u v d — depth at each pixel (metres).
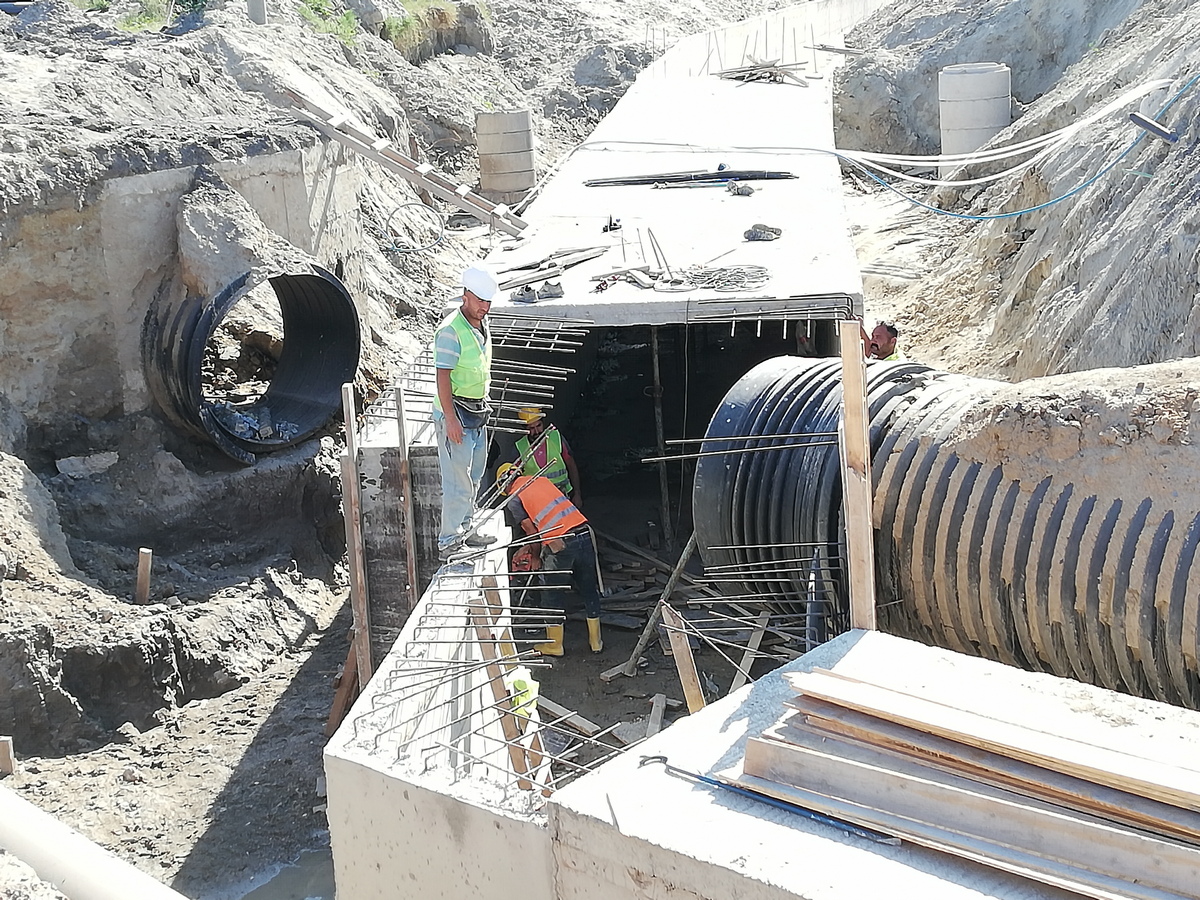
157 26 22.38
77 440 11.84
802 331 14.19
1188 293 10.59
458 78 27.62
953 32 27.88
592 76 31.19
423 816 5.11
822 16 37.38
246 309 14.93
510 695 6.81
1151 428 7.16
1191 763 4.09
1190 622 6.72
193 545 11.75
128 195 12.14
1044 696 4.62
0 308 11.28
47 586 9.79
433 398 9.69
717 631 9.86
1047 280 13.79
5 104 13.43
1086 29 26.05
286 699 10.03
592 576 10.09
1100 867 3.78
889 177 25.58
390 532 8.93
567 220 13.80
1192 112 12.55
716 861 4.00
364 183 19.22
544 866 4.68
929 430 8.34
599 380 17.23
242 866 8.18
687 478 13.88
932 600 8.10
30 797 8.52
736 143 18.34
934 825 4.05
